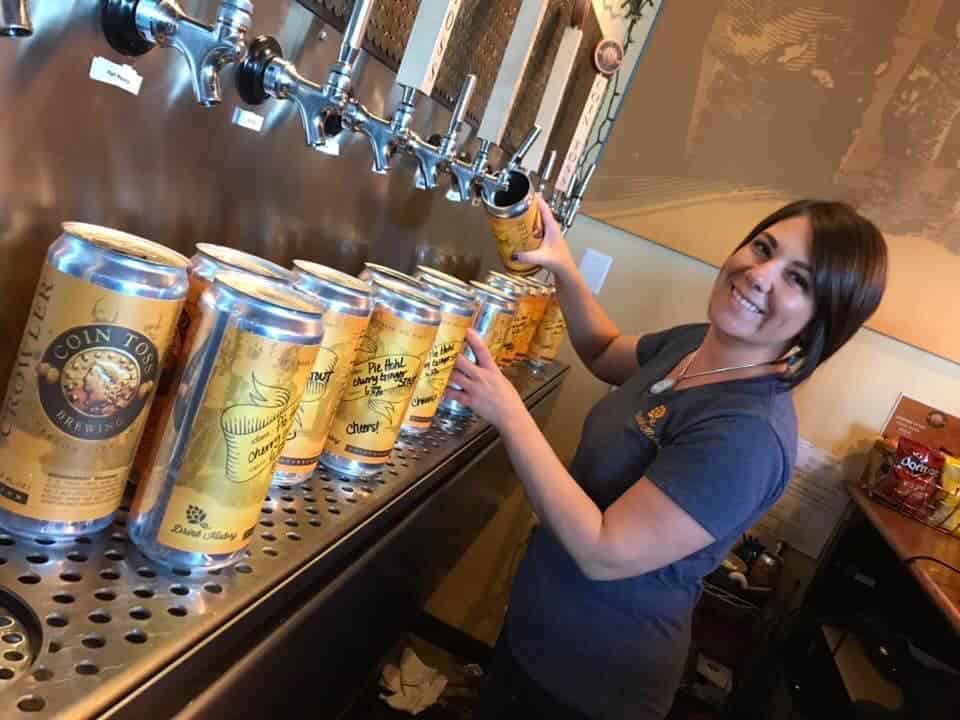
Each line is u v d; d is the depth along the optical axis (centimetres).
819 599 209
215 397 51
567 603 120
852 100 214
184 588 52
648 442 117
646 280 236
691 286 233
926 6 205
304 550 62
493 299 119
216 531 54
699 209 228
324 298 68
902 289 215
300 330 53
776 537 232
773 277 110
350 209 112
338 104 71
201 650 48
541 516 105
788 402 113
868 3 209
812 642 203
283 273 66
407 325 77
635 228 232
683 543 100
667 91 225
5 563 48
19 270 58
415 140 92
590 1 178
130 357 48
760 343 115
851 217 111
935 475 195
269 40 76
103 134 62
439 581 142
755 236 123
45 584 47
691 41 222
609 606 117
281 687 66
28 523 49
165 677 45
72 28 55
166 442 53
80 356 47
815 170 219
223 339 51
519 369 172
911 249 214
